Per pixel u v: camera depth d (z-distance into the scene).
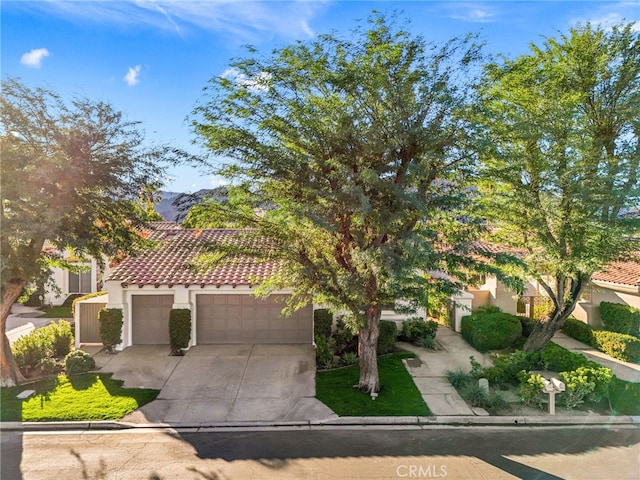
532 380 10.55
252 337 15.55
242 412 10.41
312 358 13.91
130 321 15.32
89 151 11.66
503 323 15.24
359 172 10.12
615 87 12.34
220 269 15.63
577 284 13.60
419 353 14.37
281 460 8.27
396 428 9.66
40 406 10.59
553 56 12.98
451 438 9.14
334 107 10.02
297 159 10.59
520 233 13.55
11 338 16.27
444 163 10.56
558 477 7.46
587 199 11.83
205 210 11.39
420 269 11.30
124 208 12.58
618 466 7.73
